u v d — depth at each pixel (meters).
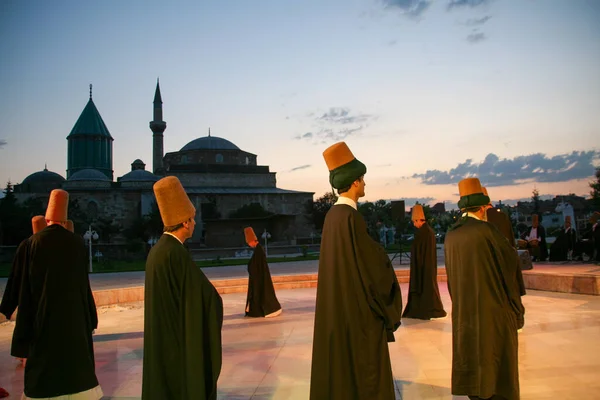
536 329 7.55
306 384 5.29
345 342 3.51
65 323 4.55
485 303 4.15
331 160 3.77
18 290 5.56
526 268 13.40
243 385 5.30
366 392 3.42
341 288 3.56
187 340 3.26
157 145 95.88
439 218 53.72
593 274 11.30
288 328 8.88
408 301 9.04
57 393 4.41
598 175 28.39
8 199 60.66
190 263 3.40
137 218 70.19
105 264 35.88
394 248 41.00
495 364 4.08
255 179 77.06
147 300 3.39
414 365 5.83
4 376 6.19
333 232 3.66
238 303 13.12
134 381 5.75
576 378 5.10
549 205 51.28
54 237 4.68
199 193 67.56
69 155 107.81
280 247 49.62
